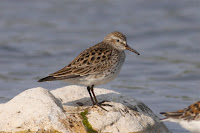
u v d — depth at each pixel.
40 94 11.51
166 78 19.67
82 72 11.83
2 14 28.38
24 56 22.31
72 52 22.72
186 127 11.43
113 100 12.55
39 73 19.58
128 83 18.80
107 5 30.19
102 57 12.11
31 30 26.23
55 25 27.14
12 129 10.58
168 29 26.38
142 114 12.11
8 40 24.53
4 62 21.38
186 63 21.83
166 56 22.84
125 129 11.19
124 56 12.91
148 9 29.64
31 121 10.65
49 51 22.91
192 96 16.80
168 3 30.38
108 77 12.20
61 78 11.70
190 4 30.28
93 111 11.57
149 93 17.19
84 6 30.16
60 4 30.44
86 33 25.67
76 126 10.75
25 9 29.42
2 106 11.34
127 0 30.66
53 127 10.54
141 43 24.73
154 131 11.91
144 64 21.83
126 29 26.38
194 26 26.83
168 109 14.90
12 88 17.36
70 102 12.34
